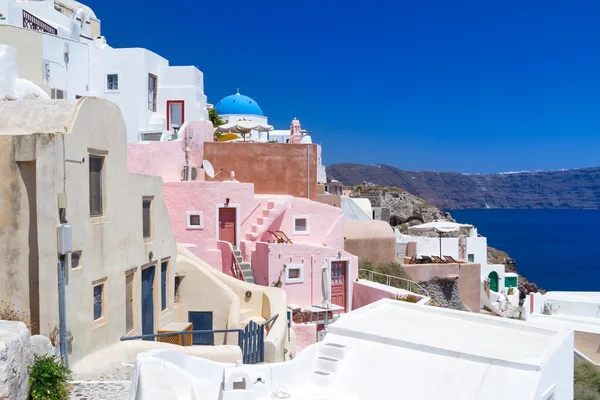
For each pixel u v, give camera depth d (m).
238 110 52.84
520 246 197.00
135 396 9.02
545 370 9.70
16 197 12.10
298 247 25.16
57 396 10.66
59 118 12.59
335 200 36.44
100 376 12.51
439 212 82.00
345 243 31.59
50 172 11.73
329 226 28.98
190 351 13.72
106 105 13.95
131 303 15.77
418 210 80.06
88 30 35.34
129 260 15.32
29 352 10.31
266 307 19.94
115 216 14.44
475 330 11.75
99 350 13.53
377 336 11.23
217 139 38.34
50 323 11.78
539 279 113.75
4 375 9.13
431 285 32.16
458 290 32.59
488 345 10.68
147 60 31.06
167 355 9.98
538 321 30.47
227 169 30.23
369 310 13.34
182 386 9.74
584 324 29.62
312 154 30.94
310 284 25.50
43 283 11.76
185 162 28.98
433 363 10.30
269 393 10.12
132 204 15.52
